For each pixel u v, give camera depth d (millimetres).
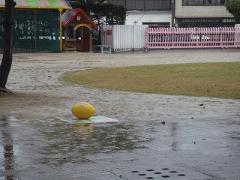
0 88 16188
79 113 11883
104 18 51625
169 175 7207
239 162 7926
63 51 45125
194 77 22125
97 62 32062
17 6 42281
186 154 8453
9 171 7402
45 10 44469
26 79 21797
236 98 15797
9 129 10664
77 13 44688
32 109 13531
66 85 19609
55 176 7152
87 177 7098
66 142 9430
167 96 16328
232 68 26594
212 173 7309
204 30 48375
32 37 44562
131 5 67375
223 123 11414
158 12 67688
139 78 21906
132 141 9508
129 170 7457
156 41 47219
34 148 8906
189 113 12930
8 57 16219
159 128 10859
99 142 9438
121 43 45406
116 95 16656
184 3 66562
